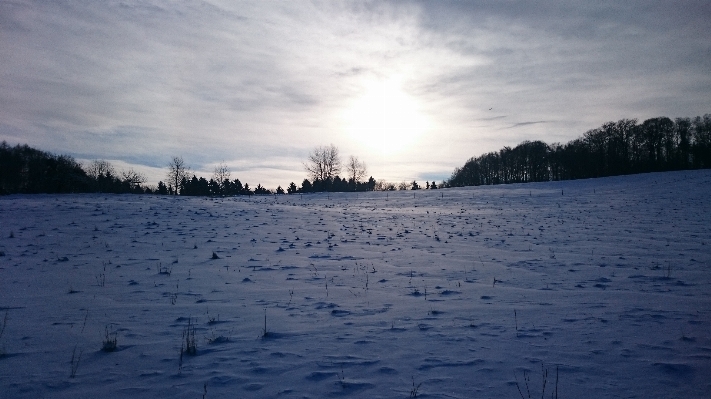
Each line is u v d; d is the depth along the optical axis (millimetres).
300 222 23766
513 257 14320
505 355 5738
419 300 8820
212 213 25297
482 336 6508
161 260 13375
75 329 6914
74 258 13422
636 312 7691
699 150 74562
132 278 10906
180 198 33562
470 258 14172
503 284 10383
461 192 47406
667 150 81188
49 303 8500
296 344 6215
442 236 19578
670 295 9016
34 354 5855
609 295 9102
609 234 19500
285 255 14555
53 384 4941
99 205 25812
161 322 7316
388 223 24281
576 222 23969
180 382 4984
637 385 4816
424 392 4676
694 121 78312
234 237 18188
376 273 11766
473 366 5379
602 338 6336
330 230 21250
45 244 15602
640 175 51062
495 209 32125
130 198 31344
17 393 4707
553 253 15008
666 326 6848
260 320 7422
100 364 5523
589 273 11609
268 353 5867
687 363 5363
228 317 7613
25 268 11781
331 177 78938
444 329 6871
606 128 85875
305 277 11203
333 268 12461
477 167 113812
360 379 5023
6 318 7434
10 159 59125
